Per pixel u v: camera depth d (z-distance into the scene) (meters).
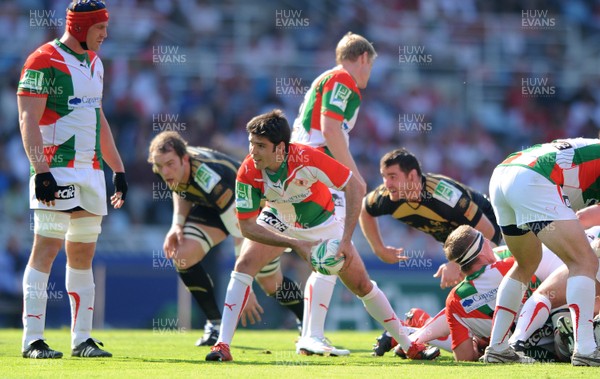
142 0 67.75
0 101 61.19
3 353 22.67
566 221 18.67
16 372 17.28
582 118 71.12
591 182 19.14
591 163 19.05
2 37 63.59
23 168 58.28
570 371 17.61
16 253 49.72
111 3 66.88
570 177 18.98
